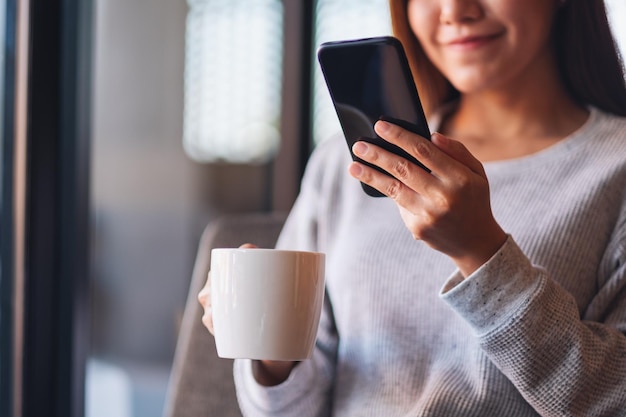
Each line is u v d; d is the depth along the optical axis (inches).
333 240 50.4
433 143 35.4
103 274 89.0
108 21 89.0
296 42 103.6
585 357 37.2
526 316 36.5
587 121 45.6
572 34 45.9
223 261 35.4
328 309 49.1
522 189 44.3
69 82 67.7
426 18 44.5
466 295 37.0
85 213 70.4
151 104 94.7
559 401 37.6
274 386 44.6
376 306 44.9
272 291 34.7
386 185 35.9
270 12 104.0
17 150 63.9
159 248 96.0
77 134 68.3
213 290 36.1
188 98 99.0
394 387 43.3
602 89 45.9
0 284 63.6
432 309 43.4
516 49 42.8
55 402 67.7
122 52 90.8
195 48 99.6
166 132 96.3
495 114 47.5
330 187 51.1
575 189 42.8
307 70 103.6
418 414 40.8
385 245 45.9
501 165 45.5
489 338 37.3
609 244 41.8
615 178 42.3
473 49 43.0
